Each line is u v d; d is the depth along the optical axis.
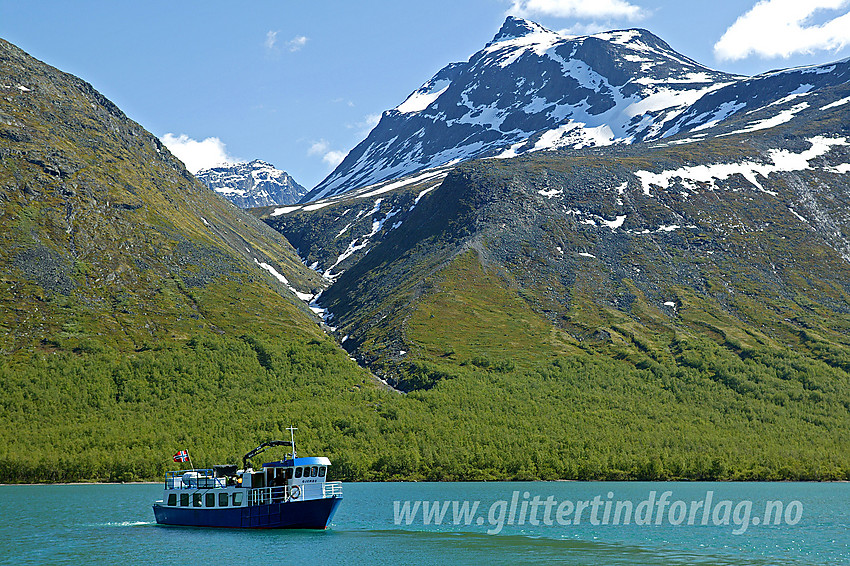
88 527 135.38
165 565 106.12
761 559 112.00
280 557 111.69
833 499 176.38
